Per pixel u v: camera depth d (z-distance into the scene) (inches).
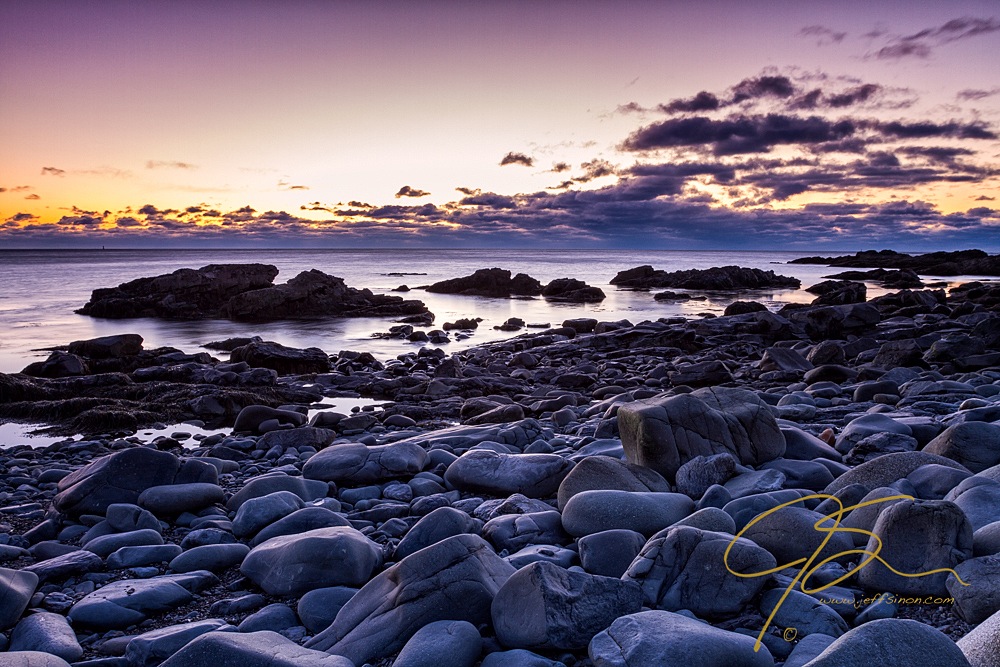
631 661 135.4
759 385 618.8
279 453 401.4
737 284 2300.7
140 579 210.1
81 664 160.1
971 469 253.0
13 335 1031.0
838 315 956.6
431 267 3934.5
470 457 303.9
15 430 502.9
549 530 226.1
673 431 267.1
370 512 267.6
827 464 273.6
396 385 655.1
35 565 216.7
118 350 827.4
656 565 176.4
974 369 620.4
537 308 1576.0
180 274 1406.3
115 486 277.3
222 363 764.6
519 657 145.9
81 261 4672.7
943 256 3740.2
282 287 1389.0
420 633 157.8
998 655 120.6
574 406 522.6
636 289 2244.1
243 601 195.8
